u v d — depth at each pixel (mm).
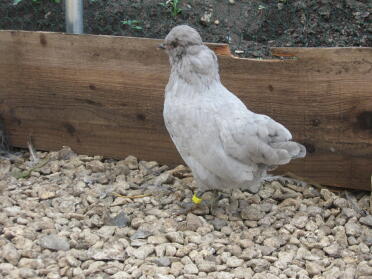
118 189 1633
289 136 1430
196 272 1363
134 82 1718
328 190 1635
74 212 1558
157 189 1656
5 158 1813
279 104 1644
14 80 1808
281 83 1629
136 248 1434
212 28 1969
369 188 1630
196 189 1653
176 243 1441
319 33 1938
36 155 1831
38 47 1764
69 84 1770
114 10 2002
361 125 1598
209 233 1486
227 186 1487
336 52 1576
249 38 1966
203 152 1456
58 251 1401
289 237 1484
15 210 1533
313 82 1606
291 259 1416
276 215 1552
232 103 1470
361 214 1575
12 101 1829
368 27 1927
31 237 1438
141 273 1350
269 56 1890
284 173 1688
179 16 1989
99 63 1730
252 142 1414
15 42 1776
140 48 1690
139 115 1739
